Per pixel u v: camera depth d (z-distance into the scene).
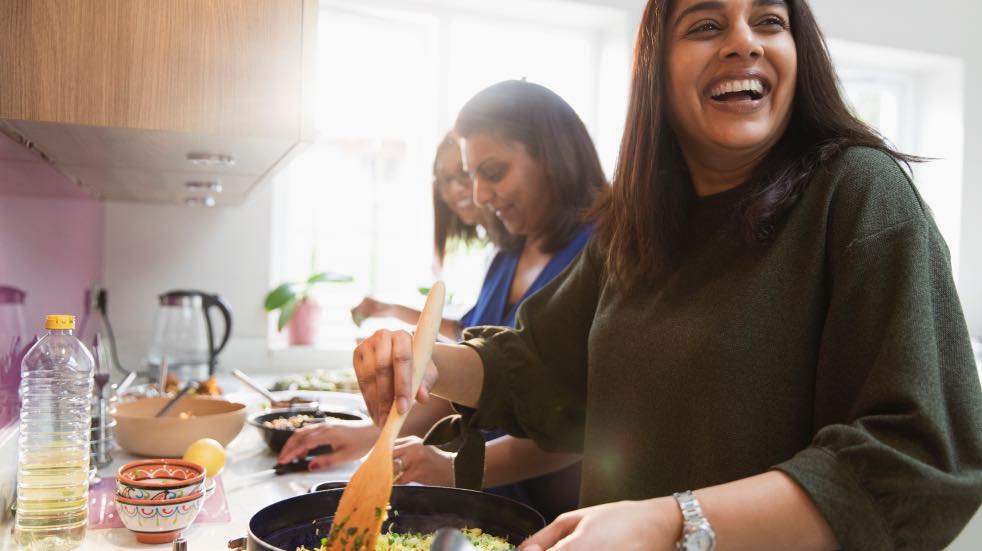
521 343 1.06
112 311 2.60
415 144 2.98
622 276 0.94
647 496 0.87
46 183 1.44
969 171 3.23
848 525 0.61
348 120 2.91
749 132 0.83
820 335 0.78
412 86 2.97
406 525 0.85
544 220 1.46
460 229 2.09
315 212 2.93
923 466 0.61
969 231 3.23
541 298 1.11
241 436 1.62
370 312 2.06
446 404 1.54
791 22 0.86
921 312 0.67
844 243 0.75
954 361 0.67
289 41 1.12
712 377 0.81
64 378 0.96
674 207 0.92
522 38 3.00
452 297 2.61
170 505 0.95
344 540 0.67
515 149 1.44
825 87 0.84
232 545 0.87
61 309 1.65
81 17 1.04
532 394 1.03
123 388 1.92
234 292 2.71
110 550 0.94
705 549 0.61
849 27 3.05
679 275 0.89
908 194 0.74
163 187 1.93
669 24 0.89
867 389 0.67
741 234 0.84
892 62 3.28
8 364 1.09
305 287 2.84
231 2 1.10
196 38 1.08
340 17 2.85
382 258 3.00
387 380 0.79
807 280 0.78
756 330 0.79
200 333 2.37
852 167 0.78
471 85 2.96
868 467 0.62
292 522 0.77
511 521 0.82
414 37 2.95
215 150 1.26
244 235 2.71
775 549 0.62
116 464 1.34
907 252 0.69
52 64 1.03
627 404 0.90
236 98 1.10
